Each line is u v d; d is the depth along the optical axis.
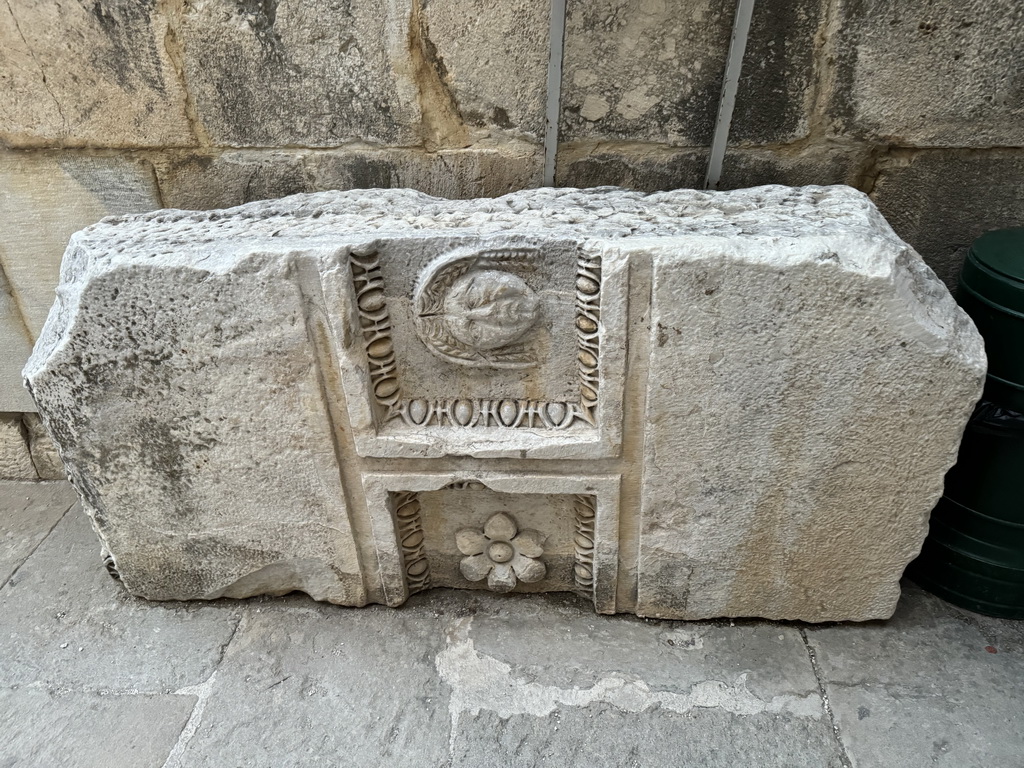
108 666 1.71
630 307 1.34
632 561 1.69
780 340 1.34
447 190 1.84
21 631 1.80
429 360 1.51
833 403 1.40
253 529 1.71
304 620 1.80
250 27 1.62
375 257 1.40
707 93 1.65
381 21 1.61
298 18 1.61
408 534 1.75
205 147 1.80
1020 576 1.67
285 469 1.60
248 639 1.76
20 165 1.83
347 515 1.66
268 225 1.53
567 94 1.68
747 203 1.53
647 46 1.60
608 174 1.79
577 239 1.35
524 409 1.55
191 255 1.39
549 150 1.73
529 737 1.54
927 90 1.58
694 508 1.56
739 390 1.40
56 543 2.07
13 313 2.07
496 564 1.80
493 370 1.51
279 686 1.65
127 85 1.70
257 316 1.41
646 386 1.43
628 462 1.54
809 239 1.29
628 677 1.64
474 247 1.38
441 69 1.67
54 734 1.56
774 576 1.65
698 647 1.70
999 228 1.74
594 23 1.58
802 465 1.48
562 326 1.45
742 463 1.49
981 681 1.60
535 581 1.82
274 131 1.77
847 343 1.33
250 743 1.54
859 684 1.61
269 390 1.50
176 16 1.61
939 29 1.51
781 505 1.54
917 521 1.54
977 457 1.59
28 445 2.31
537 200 1.60
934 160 1.68
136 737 1.56
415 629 1.77
